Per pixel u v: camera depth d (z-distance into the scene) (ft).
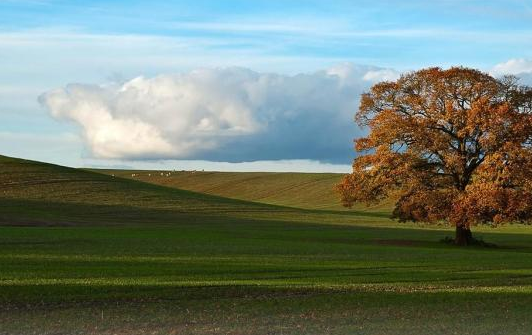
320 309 72.18
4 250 136.87
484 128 183.73
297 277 99.25
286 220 328.49
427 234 249.75
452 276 103.45
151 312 69.41
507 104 181.98
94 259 120.47
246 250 147.13
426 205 189.47
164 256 128.77
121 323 63.41
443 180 194.70
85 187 400.26
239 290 84.58
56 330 59.93
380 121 194.18
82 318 65.72
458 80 194.70
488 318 67.72
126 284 87.35
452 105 190.29
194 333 59.06
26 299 75.41
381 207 489.67
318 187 611.88
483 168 182.19
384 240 206.49
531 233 273.75
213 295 80.84
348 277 100.22
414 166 193.06
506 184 182.19
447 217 187.73
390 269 111.96
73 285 85.35
